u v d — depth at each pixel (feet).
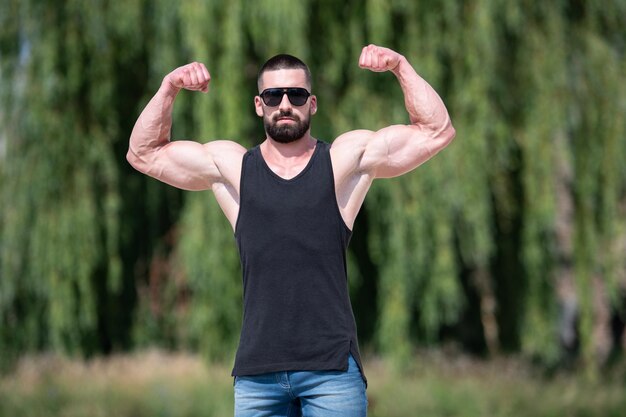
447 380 42.86
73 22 43.83
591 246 45.91
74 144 44.65
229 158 13.08
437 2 42.80
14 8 43.86
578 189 45.98
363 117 42.50
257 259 12.30
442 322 48.85
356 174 13.03
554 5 44.70
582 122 45.47
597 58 45.52
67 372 42.93
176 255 49.24
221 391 39.22
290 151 12.87
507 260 48.37
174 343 50.26
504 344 49.55
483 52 42.09
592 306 46.62
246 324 12.44
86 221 44.47
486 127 42.27
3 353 45.27
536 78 43.65
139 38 44.16
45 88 43.47
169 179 13.50
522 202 46.68
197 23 40.40
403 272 42.93
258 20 41.27
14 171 44.16
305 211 12.30
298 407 12.94
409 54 42.57
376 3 41.55
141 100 45.34
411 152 13.05
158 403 37.17
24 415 35.99
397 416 37.01
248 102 42.39
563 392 41.86
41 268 44.21
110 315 49.47
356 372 12.23
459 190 42.39
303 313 12.16
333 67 43.09
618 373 47.57
